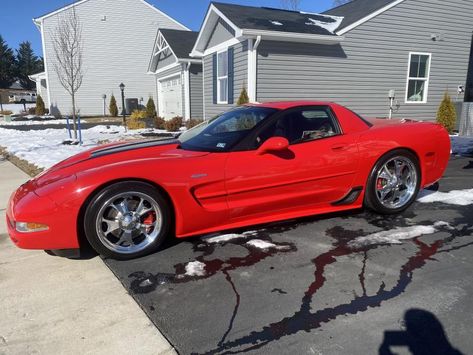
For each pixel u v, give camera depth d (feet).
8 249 10.75
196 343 6.66
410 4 37.37
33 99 181.88
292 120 11.61
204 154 10.54
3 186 18.56
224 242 10.85
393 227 11.77
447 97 37.55
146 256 10.07
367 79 37.50
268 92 34.06
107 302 8.00
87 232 9.31
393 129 12.67
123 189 9.41
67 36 64.23
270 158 10.85
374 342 6.56
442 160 13.56
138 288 8.52
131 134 42.65
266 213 11.25
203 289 8.43
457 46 40.81
